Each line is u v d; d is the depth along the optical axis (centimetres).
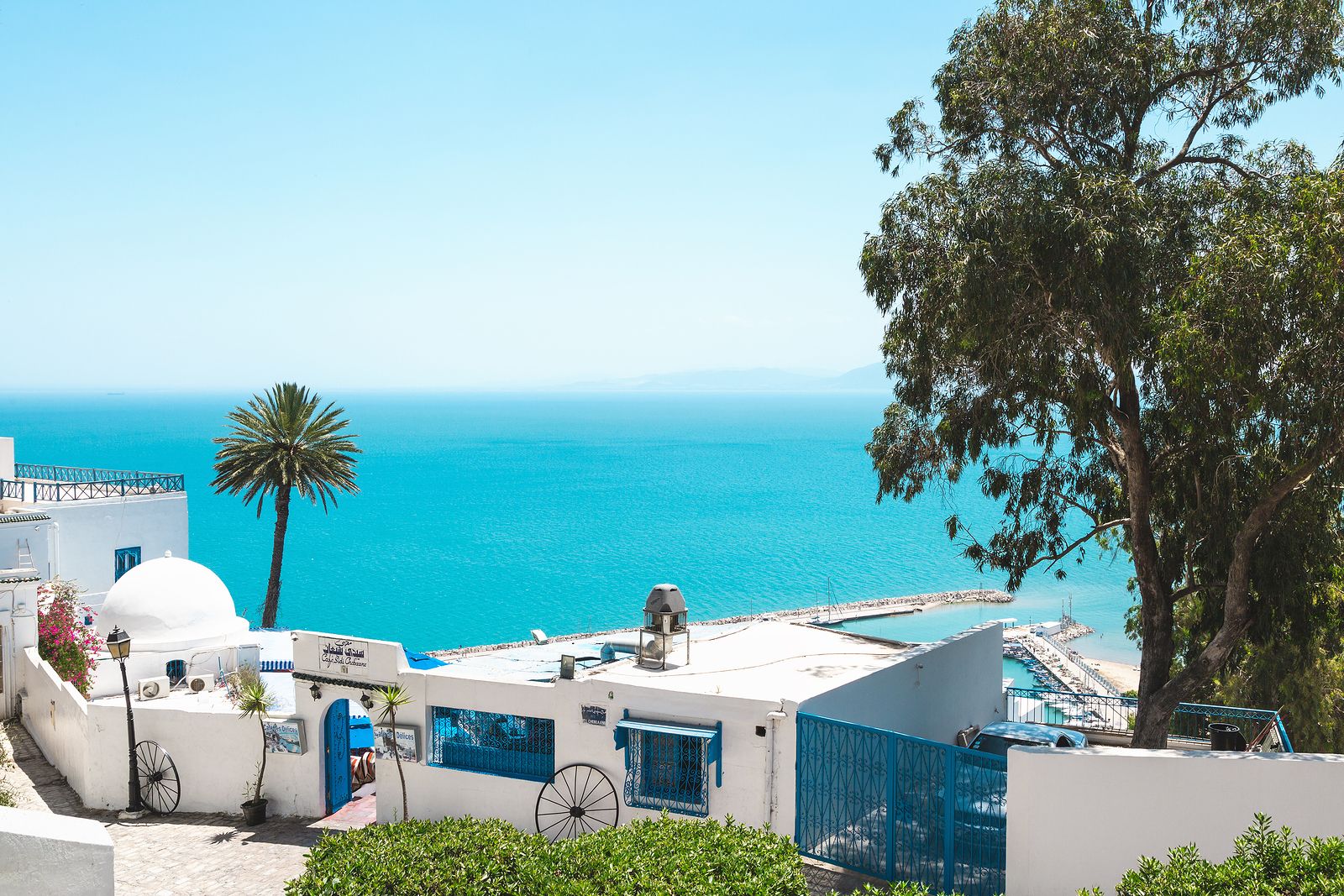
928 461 2027
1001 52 1712
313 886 868
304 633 1836
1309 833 1052
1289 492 1581
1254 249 1341
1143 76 1606
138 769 1931
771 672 1614
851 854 1340
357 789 1984
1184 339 1377
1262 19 1552
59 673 2342
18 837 528
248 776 1894
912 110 1798
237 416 4172
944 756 1261
